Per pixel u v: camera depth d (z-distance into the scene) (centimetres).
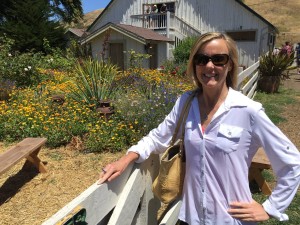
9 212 338
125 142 516
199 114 178
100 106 607
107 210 164
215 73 171
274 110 936
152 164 225
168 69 1398
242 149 167
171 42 2055
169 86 703
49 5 2512
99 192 153
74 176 414
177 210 246
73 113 591
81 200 136
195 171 177
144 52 1816
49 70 1225
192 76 188
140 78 869
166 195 193
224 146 166
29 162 442
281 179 164
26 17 2092
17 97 792
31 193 376
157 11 2302
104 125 549
